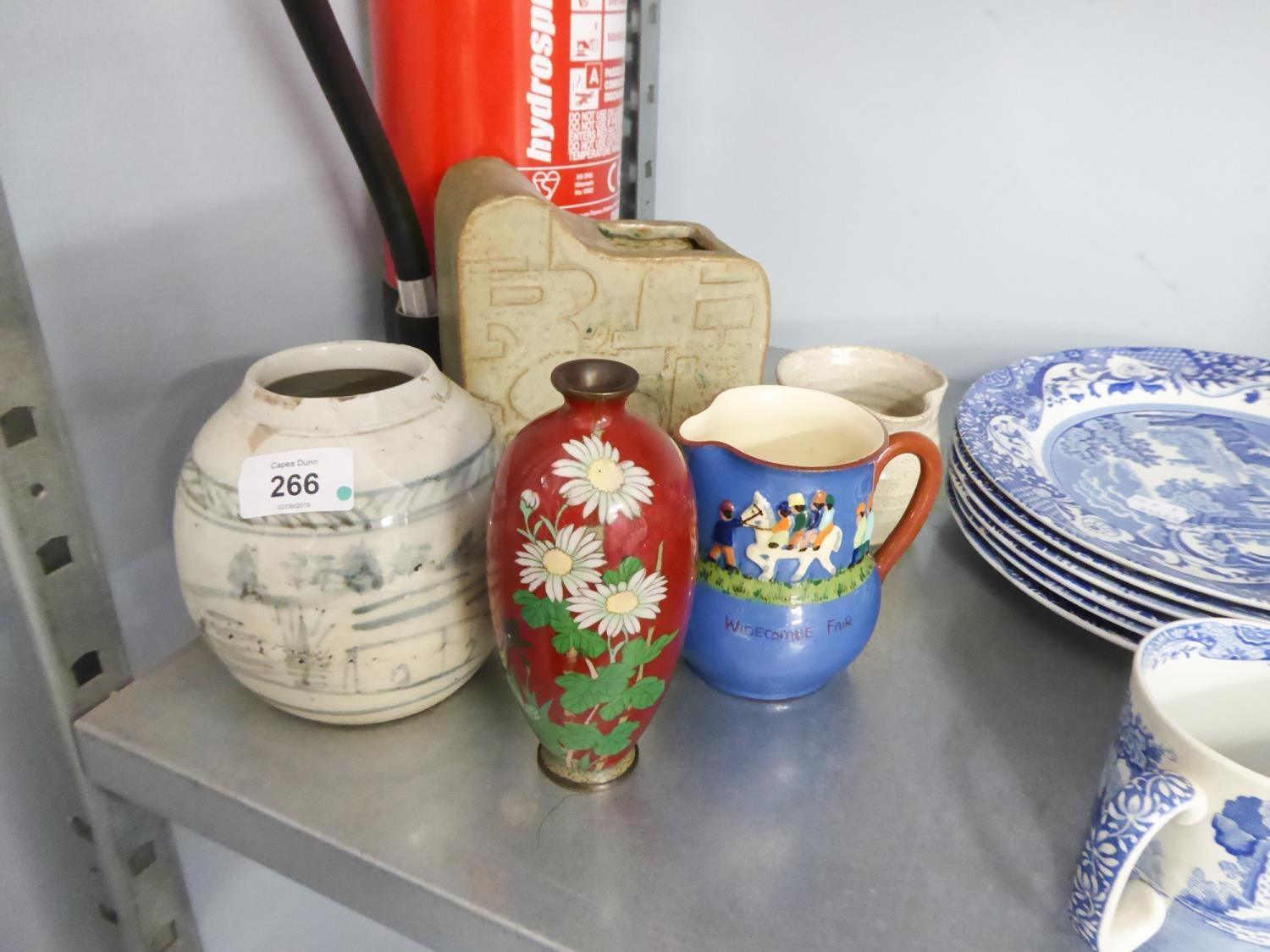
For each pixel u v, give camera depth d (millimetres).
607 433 347
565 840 376
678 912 348
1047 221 766
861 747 431
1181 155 715
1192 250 742
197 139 538
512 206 455
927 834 386
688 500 361
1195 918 334
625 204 822
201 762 406
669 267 482
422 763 412
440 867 362
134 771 418
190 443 580
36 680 425
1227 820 303
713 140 832
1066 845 382
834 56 767
